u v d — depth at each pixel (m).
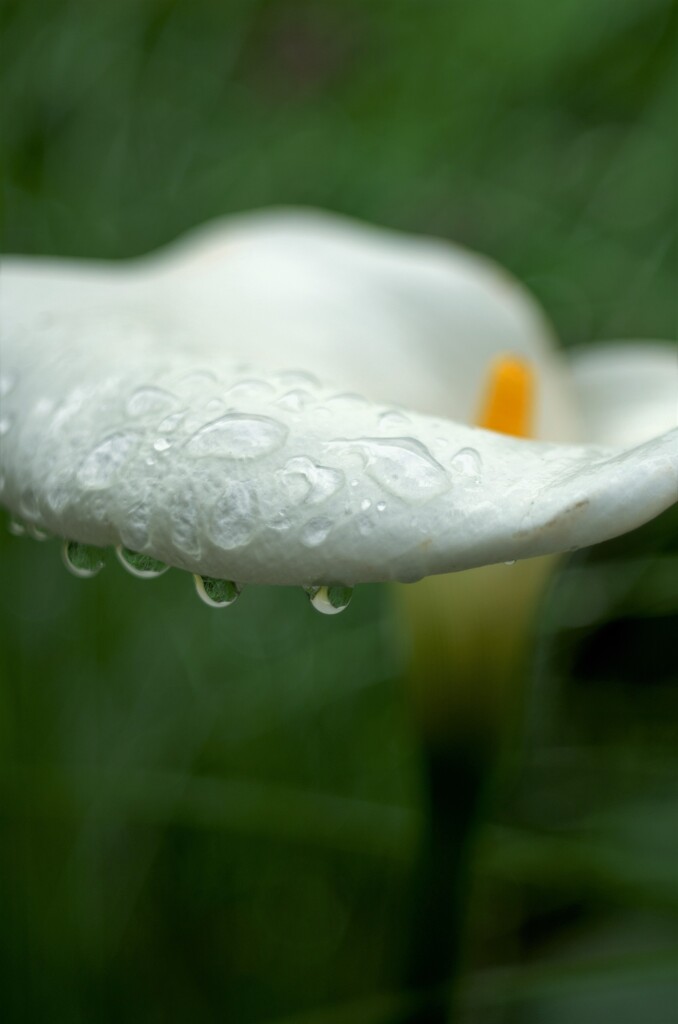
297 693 0.58
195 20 0.63
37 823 0.54
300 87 0.67
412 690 0.47
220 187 0.63
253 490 0.40
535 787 0.55
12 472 0.42
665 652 0.57
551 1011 0.51
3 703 0.55
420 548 0.39
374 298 0.51
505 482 0.40
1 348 0.44
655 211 0.63
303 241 0.51
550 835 0.53
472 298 0.51
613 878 0.52
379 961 0.55
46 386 0.42
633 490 0.39
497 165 0.64
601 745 0.56
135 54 0.62
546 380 0.51
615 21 0.63
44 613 0.56
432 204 0.64
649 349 0.52
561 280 0.62
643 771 0.55
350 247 0.51
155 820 0.54
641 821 0.54
